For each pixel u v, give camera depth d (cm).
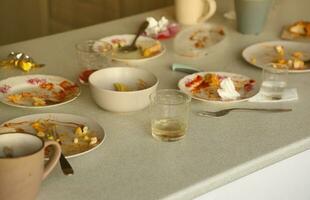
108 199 104
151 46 171
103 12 307
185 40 180
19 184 97
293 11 207
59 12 331
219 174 113
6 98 138
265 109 138
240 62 165
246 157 119
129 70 143
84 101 140
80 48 166
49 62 162
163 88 147
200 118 133
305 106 141
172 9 209
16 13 351
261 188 122
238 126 131
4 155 101
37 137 102
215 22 198
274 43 176
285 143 125
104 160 116
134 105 132
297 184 130
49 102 138
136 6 290
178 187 108
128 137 125
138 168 114
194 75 150
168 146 122
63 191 106
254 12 181
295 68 159
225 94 141
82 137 123
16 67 157
